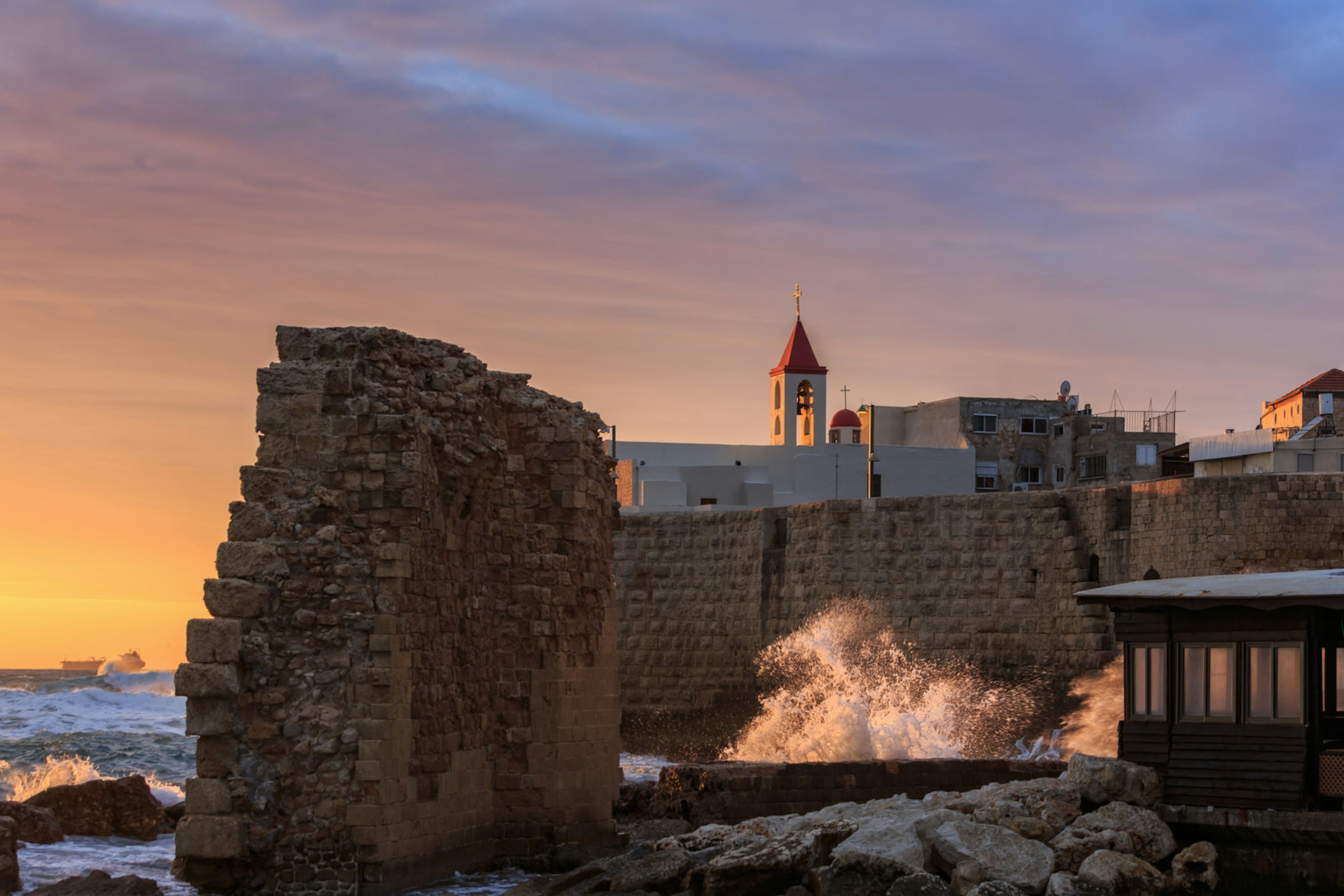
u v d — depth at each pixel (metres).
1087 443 99.94
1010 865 23.72
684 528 64.50
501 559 29.69
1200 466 80.62
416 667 25.86
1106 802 25.47
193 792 24.53
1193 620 25.53
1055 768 37.75
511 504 30.05
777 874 24.64
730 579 62.88
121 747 49.53
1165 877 23.78
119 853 28.23
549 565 30.05
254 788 24.62
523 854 28.91
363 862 24.42
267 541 25.12
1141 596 25.81
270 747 24.72
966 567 55.94
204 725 24.55
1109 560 53.41
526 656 29.67
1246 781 24.52
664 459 92.88
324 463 25.69
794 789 36.25
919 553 56.91
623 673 65.00
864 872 24.02
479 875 27.42
